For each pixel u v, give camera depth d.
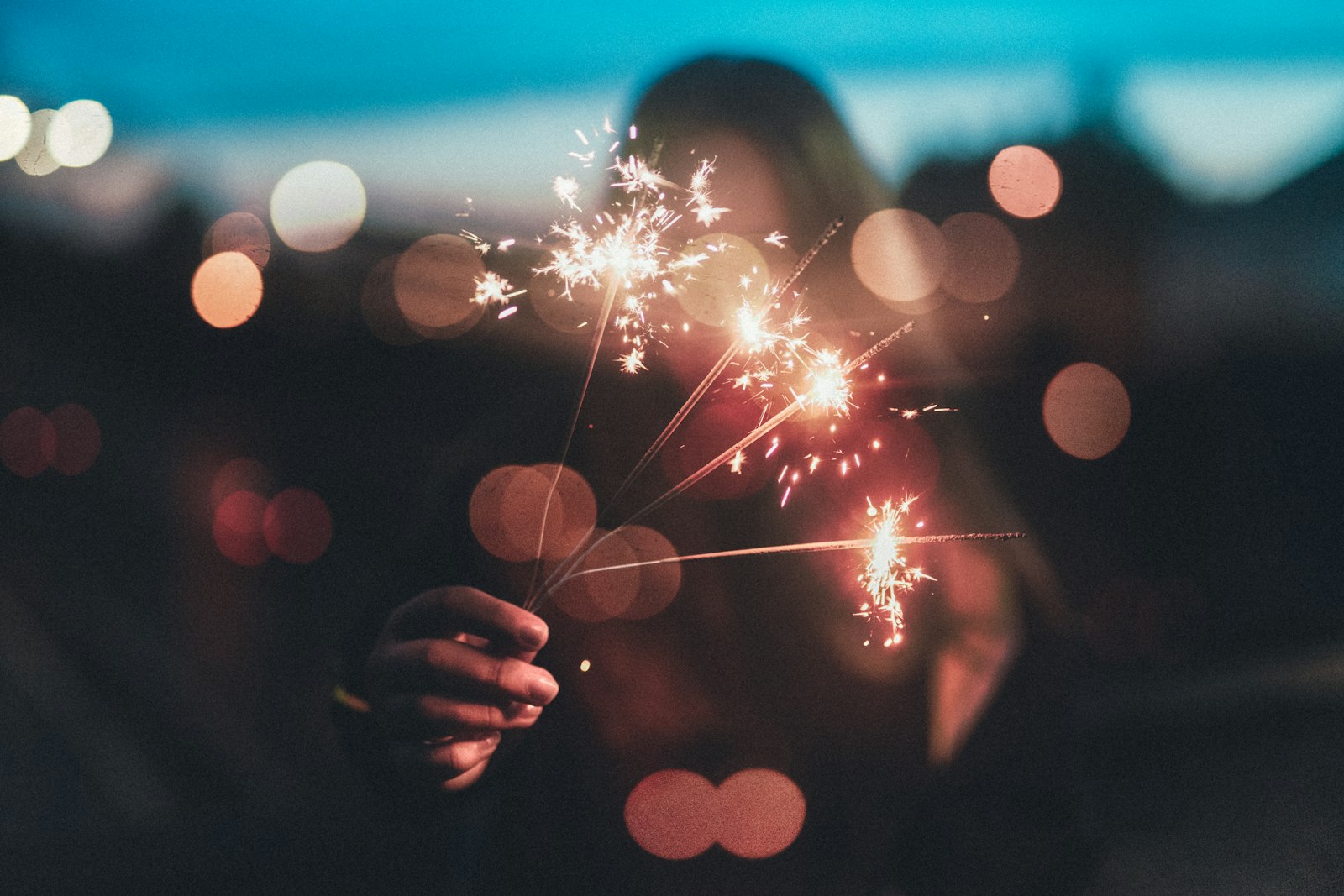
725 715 0.70
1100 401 2.44
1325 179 3.37
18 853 1.87
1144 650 2.40
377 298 2.86
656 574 0.69
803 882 0.70
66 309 2.91
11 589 2.35
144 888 1.80
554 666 0.69
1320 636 2.43
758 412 0.69
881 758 0.70
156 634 2.34
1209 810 1.87
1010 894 0.70
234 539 2.59
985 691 0.71
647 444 0.69
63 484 2.60
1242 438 2.70
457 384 2.86
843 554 0.69
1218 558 2.54
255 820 1.99
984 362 2.16
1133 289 2.80
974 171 2.93
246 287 2.90
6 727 2.11
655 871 0.69
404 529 0.71
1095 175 3.06
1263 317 3.14
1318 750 2.04
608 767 0.69
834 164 0.73
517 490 0.68
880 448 0.70
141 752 2.10
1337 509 2.74
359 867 1.87
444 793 0.67
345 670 0.68
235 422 2.81
